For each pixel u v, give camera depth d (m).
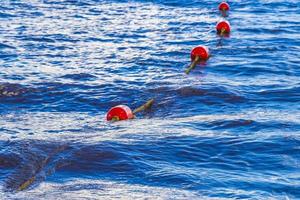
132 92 18.02
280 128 14.49
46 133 14.41
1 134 14.28
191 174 11.77
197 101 17.06
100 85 18.69
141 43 24.44
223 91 17.67
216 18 29.72
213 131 14.30
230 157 12.79
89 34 25.89
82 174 11.57
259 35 25.95
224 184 11.34
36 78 19.23
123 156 12.35
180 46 23.95
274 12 31.19
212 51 23.11
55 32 26.06
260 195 10.91
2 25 27.11
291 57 22.14
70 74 19.77
